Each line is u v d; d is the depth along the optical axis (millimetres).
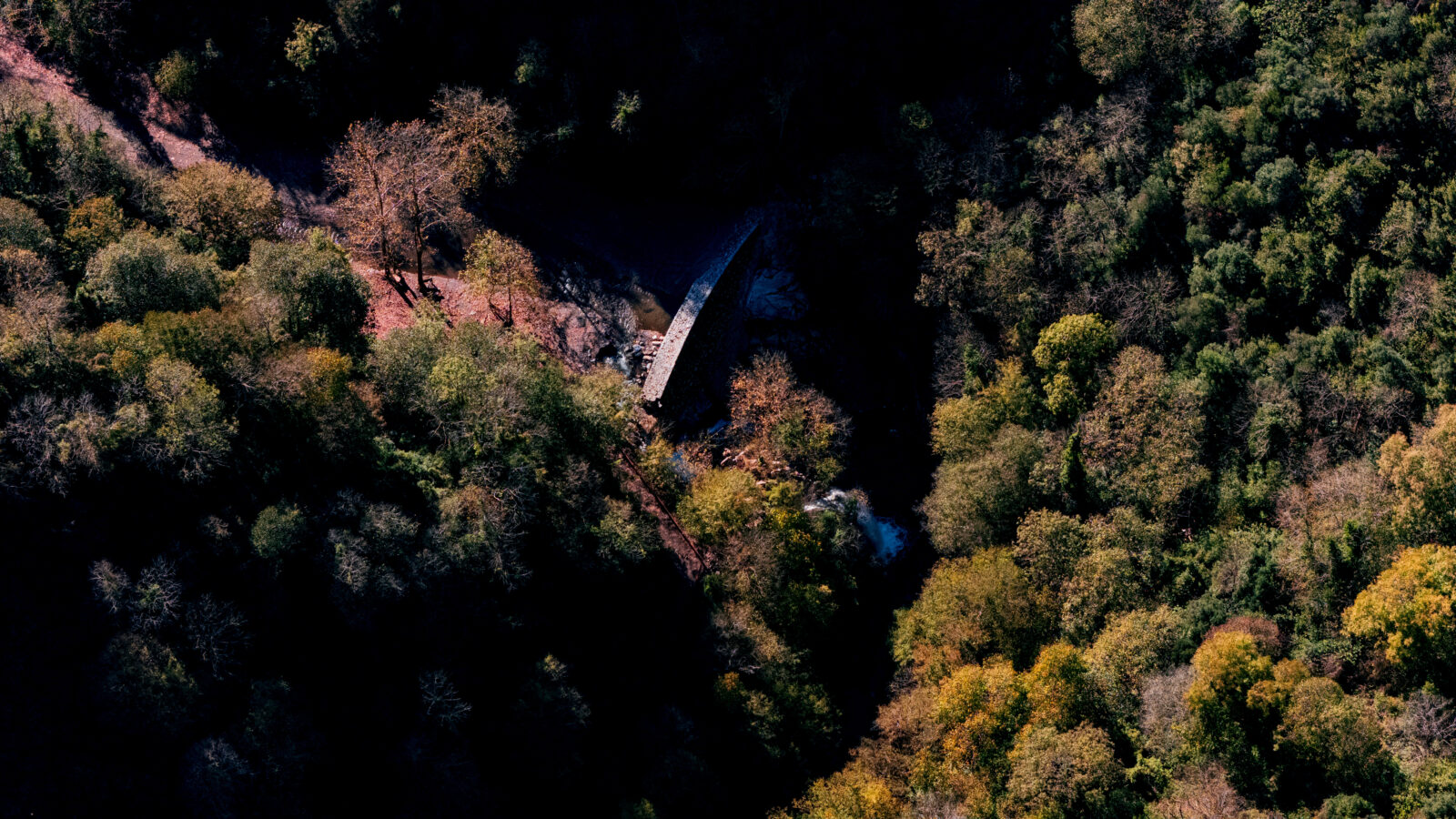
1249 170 92812
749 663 86062
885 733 84188
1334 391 85375
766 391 96000
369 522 77812
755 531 89250
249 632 77062
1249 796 74500
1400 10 90812
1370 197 88938
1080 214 94188
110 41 96000
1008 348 95000
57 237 84625
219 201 89188
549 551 84062
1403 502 78312
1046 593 84875
